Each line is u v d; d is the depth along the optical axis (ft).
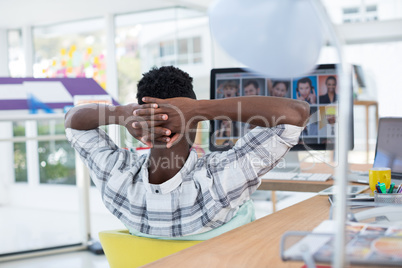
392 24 17.57
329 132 6.99
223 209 3.79
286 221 3.97
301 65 2.16
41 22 18.69
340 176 2.06
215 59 17.71
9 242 13.70
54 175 18.74
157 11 17.30
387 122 6.40
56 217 17.13
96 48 18.07
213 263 2.93
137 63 17.60
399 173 6.06
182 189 3.81
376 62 17.84
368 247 2.39
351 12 18.15
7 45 19.13
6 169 19.53
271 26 2.05
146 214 3.91
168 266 2.89
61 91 11.87
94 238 13.32
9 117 11.06
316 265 2.54
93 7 16.97
